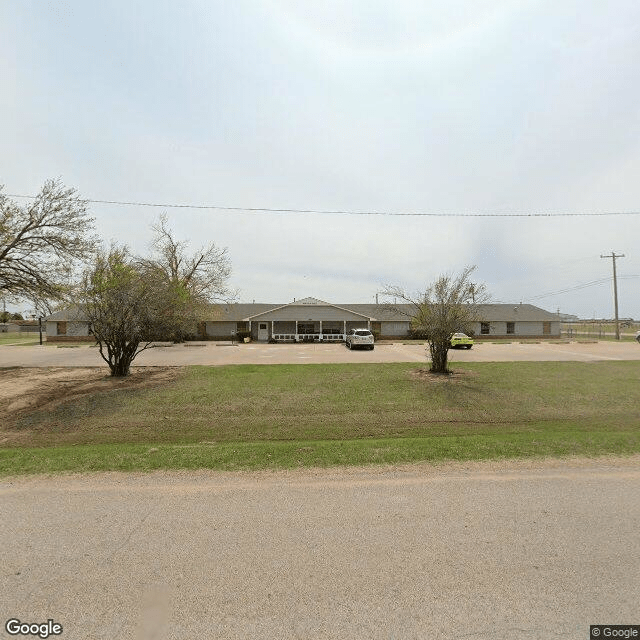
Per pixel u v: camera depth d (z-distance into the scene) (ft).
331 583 7.91
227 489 12.78
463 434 25.27
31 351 88.22
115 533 9.86
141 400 33.78
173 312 51.47
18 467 14.97
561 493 12.24
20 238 55.26
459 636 6.61
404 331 147.95
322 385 39.91
